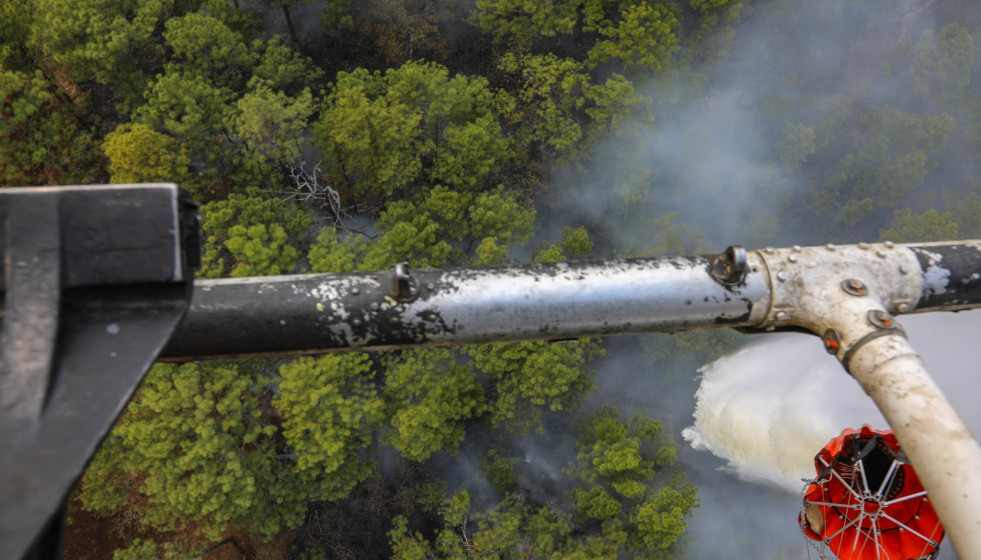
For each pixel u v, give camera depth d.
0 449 2.20
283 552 44.06
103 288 2.63
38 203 2.57
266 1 56.16
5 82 34.09
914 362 3.97
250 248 30.53
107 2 37.03
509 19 53.38
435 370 35.50
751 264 4.52
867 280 4.53
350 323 4.21
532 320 4.32
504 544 36.09
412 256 36.59
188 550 41.41
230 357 4.36
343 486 37.19
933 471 3.46
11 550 1.89
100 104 43.91
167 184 2.60
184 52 39.84
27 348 2.43
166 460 32.25
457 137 39.81
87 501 35.47
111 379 2.43
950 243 4.82
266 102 36.62
